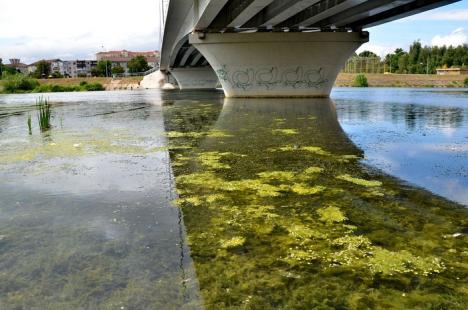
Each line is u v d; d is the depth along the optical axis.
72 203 6.54
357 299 3.61
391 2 20.20
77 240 5.04
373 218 5.70
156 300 3.62
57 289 3.85
